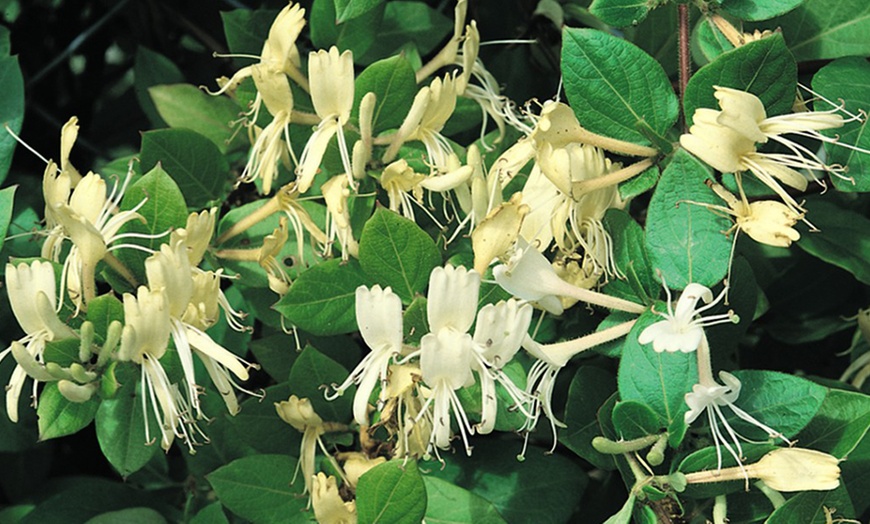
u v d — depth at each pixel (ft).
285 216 2.31
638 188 2.15
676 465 2.10
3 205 2.18
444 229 2.24
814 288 2.58
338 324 2.21
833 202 2.53
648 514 2.07
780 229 2.05
